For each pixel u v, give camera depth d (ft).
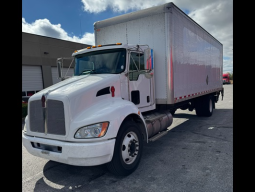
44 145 11.36
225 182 10.96
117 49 14.46
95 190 10.85
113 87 12.96
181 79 19.48
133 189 10.73
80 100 11.03
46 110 11.20
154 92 17.19
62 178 12.44
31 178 12.56
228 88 112.57
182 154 15.48
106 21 19.76
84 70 15.69
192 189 10.44
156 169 13.01
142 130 14.07
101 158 10.46
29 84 52.80
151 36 17.20
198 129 23.36
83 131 10.31
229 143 17.53
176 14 17.84
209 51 29.78
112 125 10.93
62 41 60.08
